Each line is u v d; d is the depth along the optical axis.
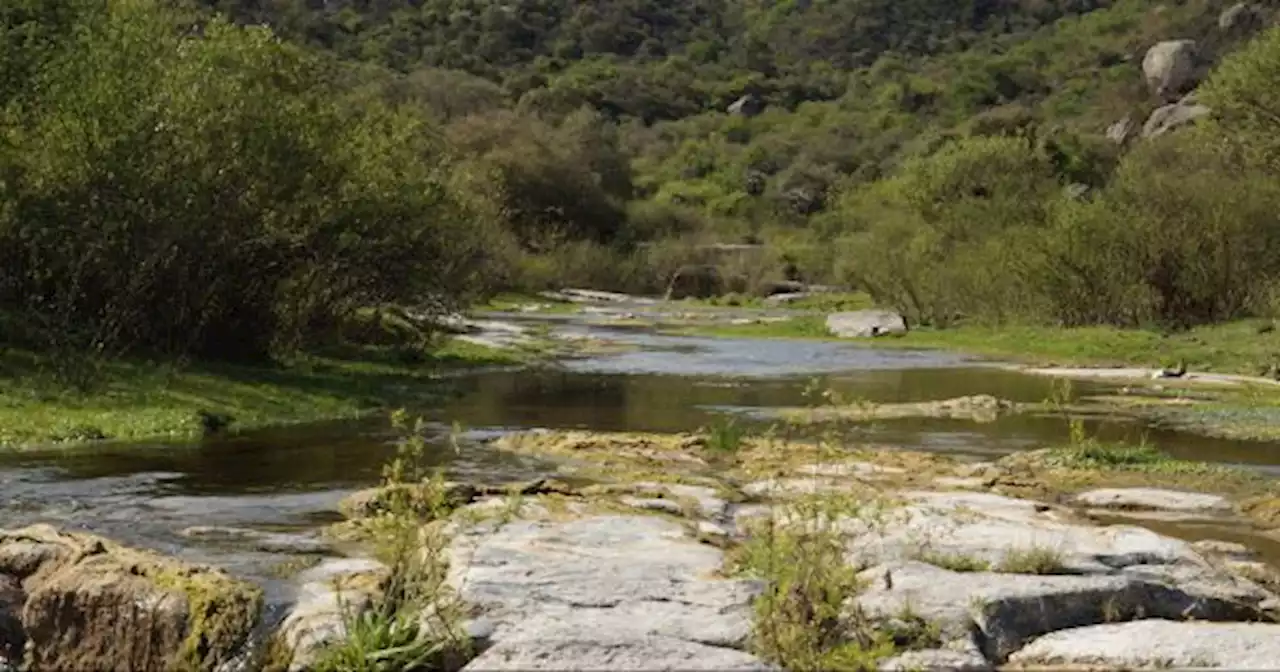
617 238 85.25
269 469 13.98
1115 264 40.50
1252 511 13.22
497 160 79.88
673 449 16.20
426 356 28.56
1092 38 134.50
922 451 17.08
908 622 8.05
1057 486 14.55
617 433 17.80
